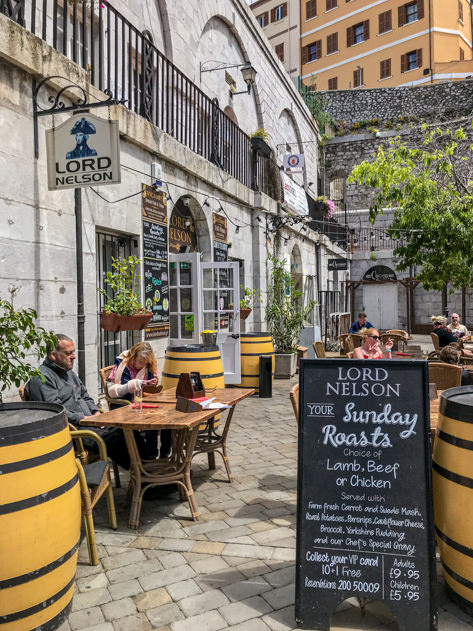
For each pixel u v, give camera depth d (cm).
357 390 281
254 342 898
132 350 491
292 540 349
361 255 2652
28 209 514
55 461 247
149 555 331
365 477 270
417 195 1193
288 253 1540
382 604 283
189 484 392
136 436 441
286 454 551
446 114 2894
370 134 2925
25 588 234
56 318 554
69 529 254
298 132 2122
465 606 267
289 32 4156
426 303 2527
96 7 801
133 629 256
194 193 930
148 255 771
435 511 284
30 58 500
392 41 3625
